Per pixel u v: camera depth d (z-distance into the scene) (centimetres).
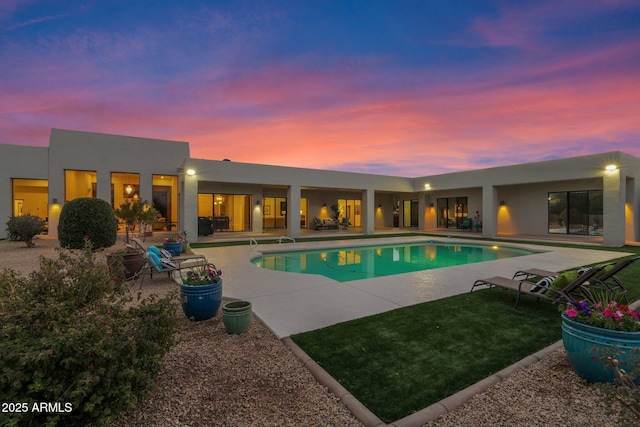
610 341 245
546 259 904
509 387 256
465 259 1084
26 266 781
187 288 407
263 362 300
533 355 309
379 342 343
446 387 256
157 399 238
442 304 480
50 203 1480
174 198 1831
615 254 1003
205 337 360
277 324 397
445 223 2114
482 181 1631
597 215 1462
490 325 395
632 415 179
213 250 1118
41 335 203
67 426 204
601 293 447
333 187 1753
